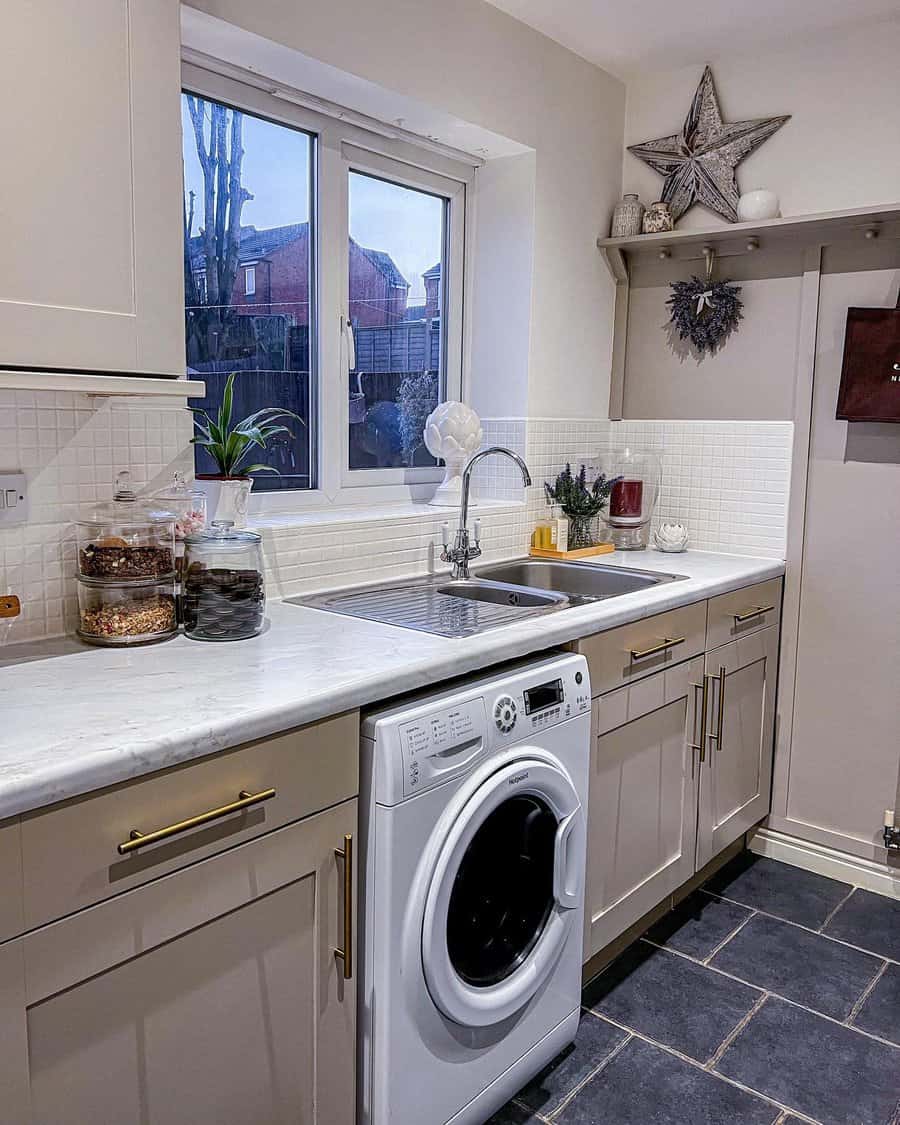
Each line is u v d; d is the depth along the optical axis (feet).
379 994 4.93
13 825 3.39
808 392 9.12
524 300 9.11
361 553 7.53
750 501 9.61
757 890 9.04
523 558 9.26
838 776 9.36
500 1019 5.54
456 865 5.10
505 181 9.12
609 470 10.08
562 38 8.87
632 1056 6.56
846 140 8.65
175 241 4.92
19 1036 3.48
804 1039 6.75
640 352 10.28
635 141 10.02
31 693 4.49
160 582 5.64
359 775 4.87
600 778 6.82
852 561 9.07
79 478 5.62
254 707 4.28
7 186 4.18
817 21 8.41
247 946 4.34
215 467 7.40
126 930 3.81
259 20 6.31
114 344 4.67
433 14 7.62
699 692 8.06
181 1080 4.10
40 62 4.25
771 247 9.21
